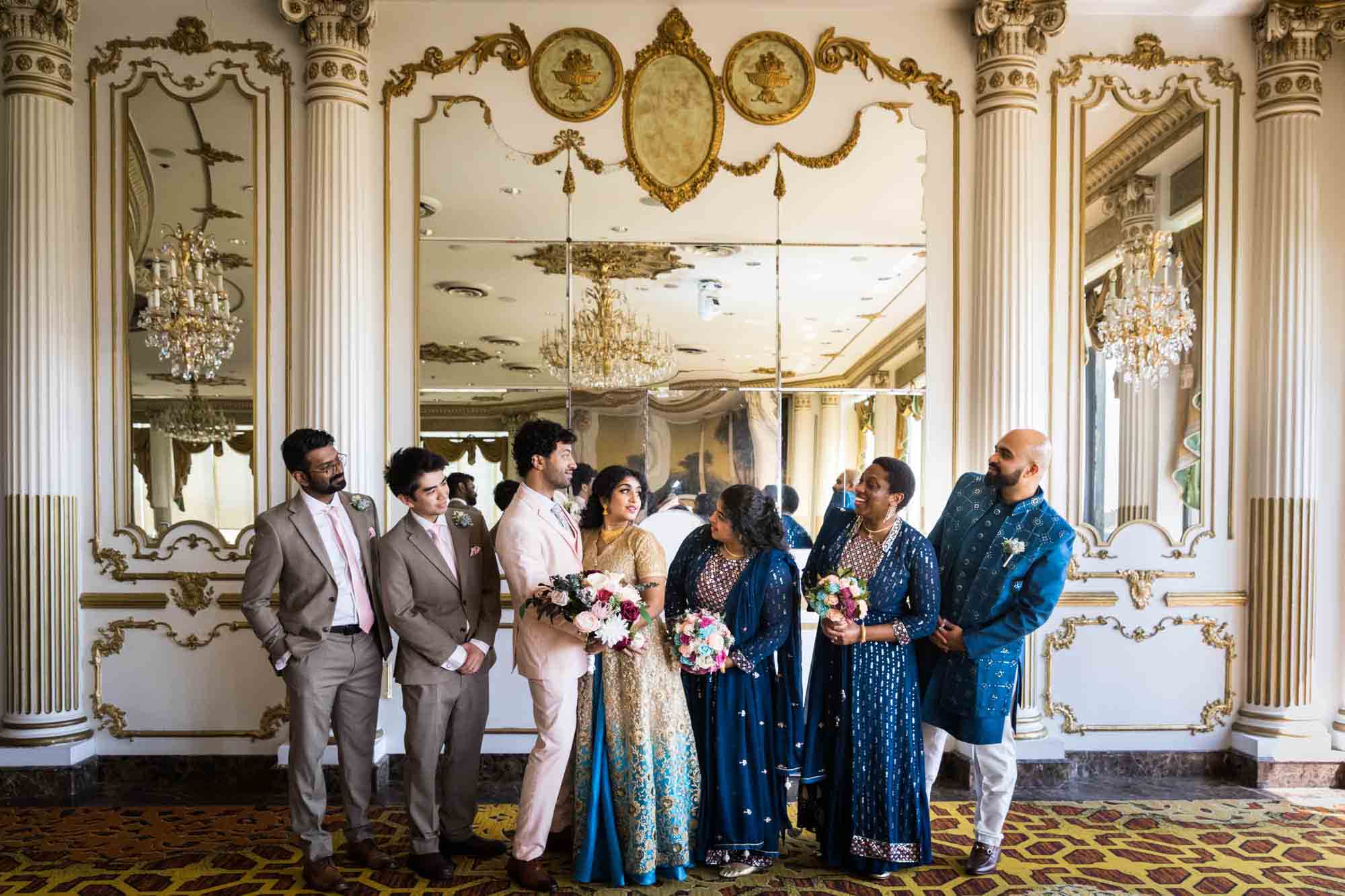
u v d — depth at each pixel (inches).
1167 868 148.8
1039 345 205.3
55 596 192.5
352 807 146.3
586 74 204.1
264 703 197.0
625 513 142.0
